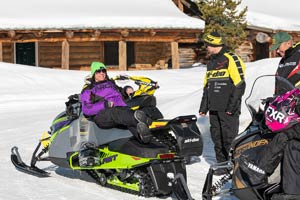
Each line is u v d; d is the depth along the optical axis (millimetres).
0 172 7543
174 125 6645
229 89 6945
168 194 6129
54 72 22781
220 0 27938
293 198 4617
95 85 6809
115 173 6492
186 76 23500
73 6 26781
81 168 6746
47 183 6883
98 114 6500
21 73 21734
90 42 28266
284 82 5102
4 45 27000
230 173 5473
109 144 6434
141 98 8172
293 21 31156
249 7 32938
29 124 12367
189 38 27078
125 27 25062
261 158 4727
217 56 7031
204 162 7809
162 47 29922
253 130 5059
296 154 4621
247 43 30297
